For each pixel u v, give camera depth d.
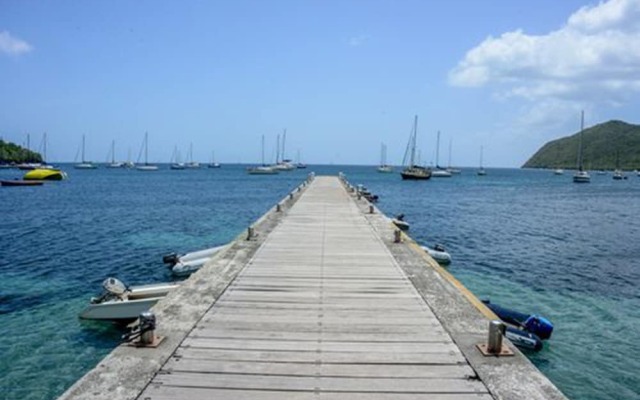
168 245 19.91
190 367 3.99
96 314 9.95
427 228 26.61
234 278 6.97
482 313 5.44
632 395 7.79
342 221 13.22
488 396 3.58
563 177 134.38
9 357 8.73
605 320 11.28
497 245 21.39
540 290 13.90
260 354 4.30
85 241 20.67
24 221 27.22
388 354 4.33
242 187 64.06
